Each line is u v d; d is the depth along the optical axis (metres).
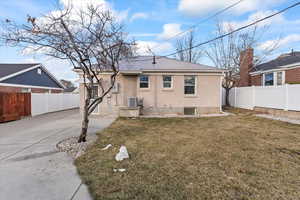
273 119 9.30
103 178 3.15
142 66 12.98
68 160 4.14
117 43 5.73
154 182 2.98
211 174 3.26
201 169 3.48
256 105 12.34
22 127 8.20
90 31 5.40
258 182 2.95
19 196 2.65
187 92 12.81
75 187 2.91
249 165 3.65
